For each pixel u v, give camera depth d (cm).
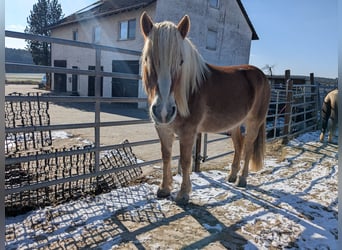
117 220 252
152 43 220
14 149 421
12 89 1927
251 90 332
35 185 254
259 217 272
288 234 243
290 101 650
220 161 482
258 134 371
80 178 289
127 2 1419
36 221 240
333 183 377
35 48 3003
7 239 211
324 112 662
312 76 938
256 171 382
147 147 557
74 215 255
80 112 1031
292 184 370
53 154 267
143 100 336
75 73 273
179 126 266
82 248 206
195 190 334
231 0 1550
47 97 253
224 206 294
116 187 331
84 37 1633
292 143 646
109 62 1447
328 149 592
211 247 218
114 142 571
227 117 304
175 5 1268
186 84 250
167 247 215
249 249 218
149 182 354
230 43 1612
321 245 228
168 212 274
